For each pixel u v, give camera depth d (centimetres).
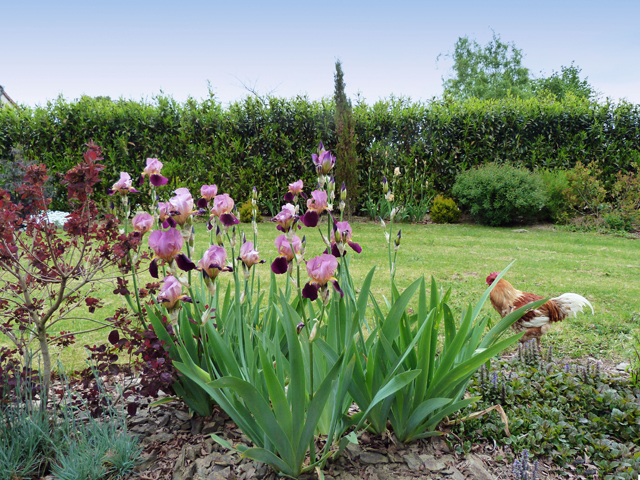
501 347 210
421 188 1311
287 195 212
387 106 1320
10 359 262
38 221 279
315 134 1280
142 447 240
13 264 263
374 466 228
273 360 268
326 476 218
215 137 1247
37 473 222
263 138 1260
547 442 255
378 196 1328
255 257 207
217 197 219
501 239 1008
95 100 1225
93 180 255
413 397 240
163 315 273
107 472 221
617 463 233
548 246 915
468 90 3616
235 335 269
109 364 254
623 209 1166
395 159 1320
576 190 1248
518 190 1164
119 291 265
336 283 179
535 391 307
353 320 215
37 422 232
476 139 1332
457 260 752
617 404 284
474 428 268
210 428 257
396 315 234
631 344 411
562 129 1338
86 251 290
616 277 652
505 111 1332
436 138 1319
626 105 1302
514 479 226
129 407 249
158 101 1234
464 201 1259
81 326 435
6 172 893
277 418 193
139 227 252
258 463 227
